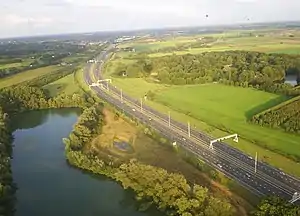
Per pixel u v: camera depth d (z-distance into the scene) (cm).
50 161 19725
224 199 13912
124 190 15838
